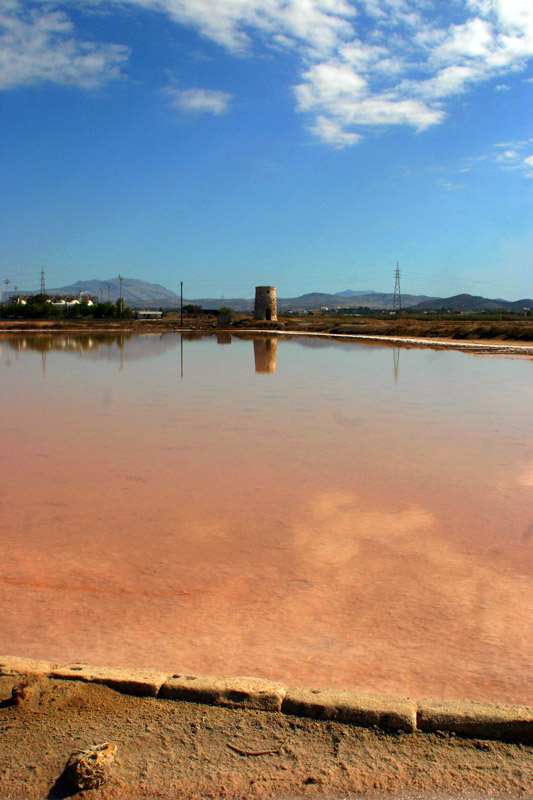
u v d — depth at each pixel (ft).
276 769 9.09
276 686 10.80
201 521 21.18
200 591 15.94
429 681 11.91
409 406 46.62
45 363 89.15
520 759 9.33
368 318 305.12
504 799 8.57
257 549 18.72
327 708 10.25
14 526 20.72
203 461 29.50
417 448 32.14
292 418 41.34
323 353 109.19
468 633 13.80
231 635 13.71
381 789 8.74
